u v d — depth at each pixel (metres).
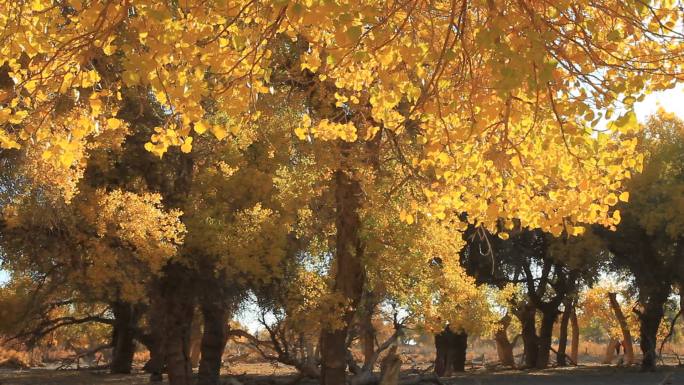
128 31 6.66
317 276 17.52
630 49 6.24
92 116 6.46
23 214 17.17
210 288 21.98
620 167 6.44
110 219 17.61
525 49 5.14
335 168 13.82
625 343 43.56
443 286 17.77
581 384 28.17
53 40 6.30
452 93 6.24
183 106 5.88
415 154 12.16
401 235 16.08
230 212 20.69
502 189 7.02
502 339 44.62
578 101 5.46
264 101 10.38
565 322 44.41
